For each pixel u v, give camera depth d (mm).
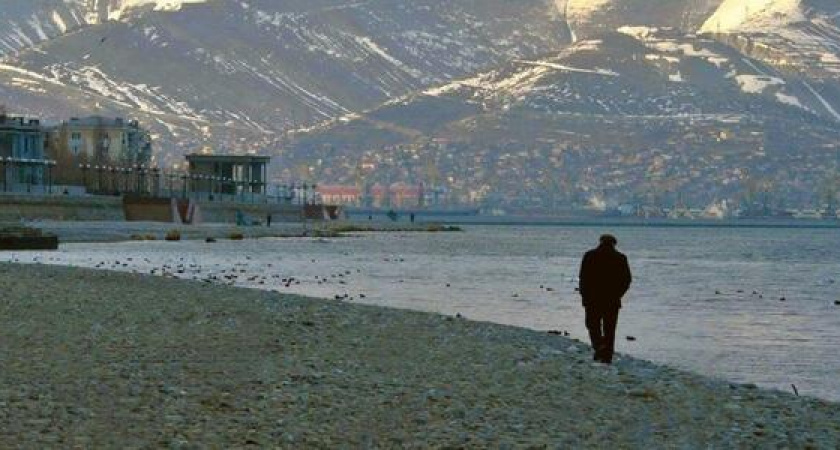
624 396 75375
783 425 67875
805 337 142875
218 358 84000
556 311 170750
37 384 70500
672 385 80312
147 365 79250
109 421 61594
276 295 139750
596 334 91438
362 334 102312
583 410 70062
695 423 67625
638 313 175250
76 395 67562
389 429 62719
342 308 125875
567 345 105750
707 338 140250
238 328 101062
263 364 81562
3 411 62469
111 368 77312
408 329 108500
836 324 160750
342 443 59500
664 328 152000
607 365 88625
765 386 101625
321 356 87125
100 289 133875
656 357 121188
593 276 90375
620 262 90250
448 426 63750
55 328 96875
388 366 83812
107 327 98625
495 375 81188
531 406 70500
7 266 165500
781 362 117875
